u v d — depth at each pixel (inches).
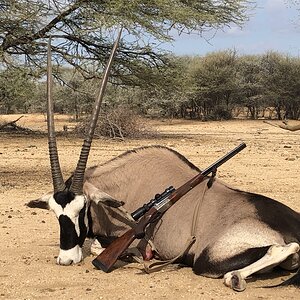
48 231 283.7
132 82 950.4
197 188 215.6
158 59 942.4
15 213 330.0
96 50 908.0
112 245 211.5
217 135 1031.0
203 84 1660.9
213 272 195.3
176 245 209.2
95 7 801.6
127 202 229.6
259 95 1712.6
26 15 751.7
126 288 191.0
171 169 227.8
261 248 188.5
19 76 813.9
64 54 869.8
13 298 183.9
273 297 180.2
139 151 236.1
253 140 908.0
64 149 730.8
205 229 203.3
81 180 211.0
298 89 1665.8
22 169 540.1
